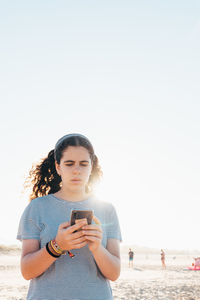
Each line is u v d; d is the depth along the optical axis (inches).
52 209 85.6
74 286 76.5
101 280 81.0
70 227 70.3
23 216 86.2
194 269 1043.3
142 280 618.2
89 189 111.0
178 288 487.5
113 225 90.9
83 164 85.3
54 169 109.9
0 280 562.9
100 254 76.0
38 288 77.0
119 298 381.1
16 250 2118.6
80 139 86.6
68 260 78.8
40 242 82.5
